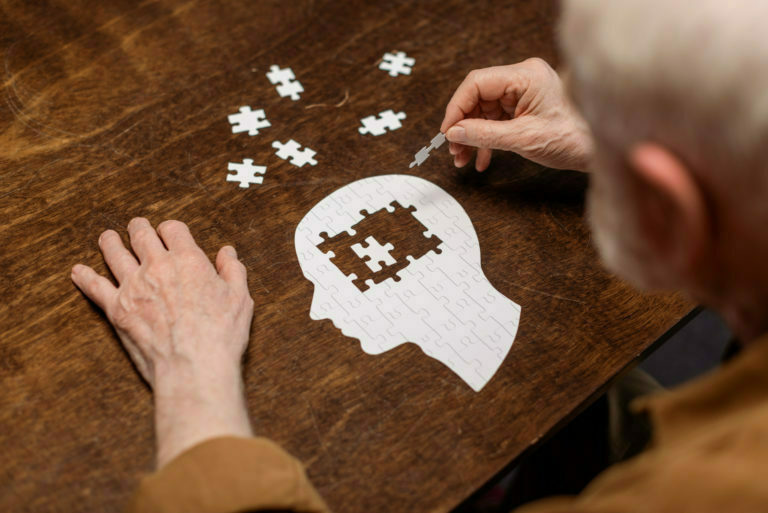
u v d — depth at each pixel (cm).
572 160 123
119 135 125
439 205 120
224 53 140
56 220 113
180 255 104
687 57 53
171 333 95
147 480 82
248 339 101
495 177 125
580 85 63
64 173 119
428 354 102
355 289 108
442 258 113
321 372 100
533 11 155
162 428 88
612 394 137
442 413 97
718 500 52
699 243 59
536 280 112
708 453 55
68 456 90
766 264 60
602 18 58
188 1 149
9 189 116
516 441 95
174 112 130
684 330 220
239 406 91
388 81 139
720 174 56
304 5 151
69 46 139
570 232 118
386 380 99
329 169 124
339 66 140
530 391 100
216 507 79
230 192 119
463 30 150
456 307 108
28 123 126
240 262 110
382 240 115
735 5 51
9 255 108
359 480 91
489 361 102
